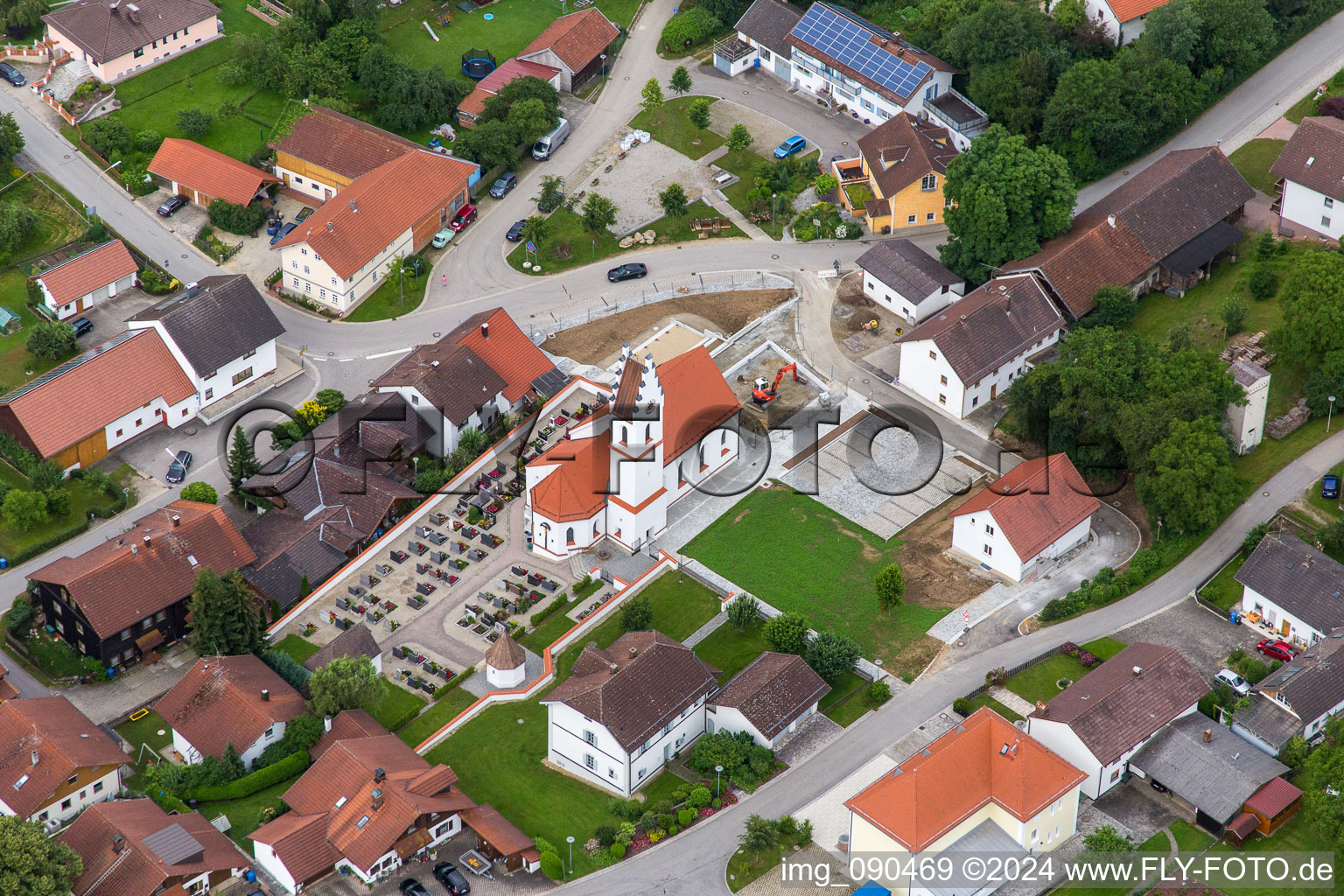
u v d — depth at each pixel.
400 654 157.75
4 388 186.88
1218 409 164.50
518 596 164.38
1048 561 163.62
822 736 146.50
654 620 159.75
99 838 133.75
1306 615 149.12
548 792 143.12
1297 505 163.62
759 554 166.88
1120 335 177.62
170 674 158.88
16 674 158.88
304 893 133.50
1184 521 160.38
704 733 147.00
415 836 135.88
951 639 155.62
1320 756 132.25
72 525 173.12
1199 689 143.00
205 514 164.38
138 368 182.38
